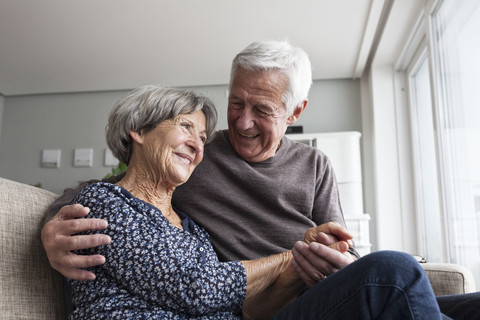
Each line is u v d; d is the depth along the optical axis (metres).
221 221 1.44
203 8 3.39
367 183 4.56
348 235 1.20
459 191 2.55
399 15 3.34
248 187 1.47
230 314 1.07
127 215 0.98
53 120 5.28
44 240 0.96
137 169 1.16
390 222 4.06
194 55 4.24
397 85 4.21
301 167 1.56
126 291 0.96
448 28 2.67
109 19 3.55
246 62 1.42
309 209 1.53
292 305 0.92
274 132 1.45
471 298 1.13
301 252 1.13
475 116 2.26
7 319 0.99
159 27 3.69
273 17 3.54
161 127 1.16
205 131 1.28
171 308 0.96
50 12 3.45
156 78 4.82
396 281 0.79
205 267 0.98
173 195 1.45
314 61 4.38
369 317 0.79
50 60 4.34
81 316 0.94
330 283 0.87
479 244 2.25
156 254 0.95
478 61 2.17
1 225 1.05
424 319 0.76
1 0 3.28
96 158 5.13
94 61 4.37
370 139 4.62
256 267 1.10
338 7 3.39
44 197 1.23
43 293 1.09
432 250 3.54
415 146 3.95
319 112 4.80
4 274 1.02
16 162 5.26
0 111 5.36
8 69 4.56
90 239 0.91
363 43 3.91
